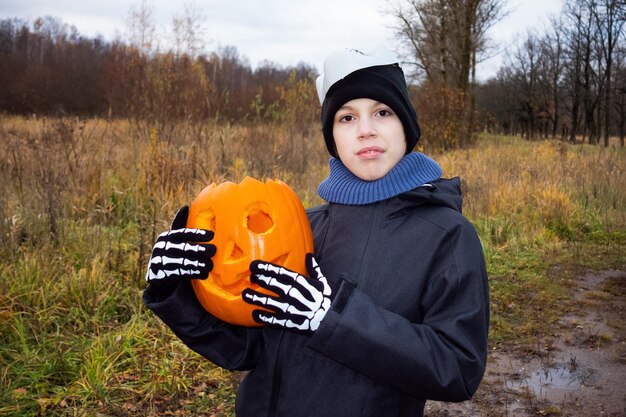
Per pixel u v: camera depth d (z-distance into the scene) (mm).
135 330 4469
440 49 27672
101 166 7348
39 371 3809
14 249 5340
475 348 1571
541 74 49969
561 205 9484
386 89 1762
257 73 52688
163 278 1765
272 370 1780
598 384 4367
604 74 37594
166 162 7371
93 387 3701
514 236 8406
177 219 1930
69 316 4551
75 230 6008
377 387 1657
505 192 9898
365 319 1531
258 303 1571
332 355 1548
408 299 1646
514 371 4605
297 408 1694
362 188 1782
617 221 9672
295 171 9820
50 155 7293
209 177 7297
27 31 58750
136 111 11000
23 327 4211
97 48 58438
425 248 1672
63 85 36812
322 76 1915
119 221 6570
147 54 12617
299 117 14508
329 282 1758
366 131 1752
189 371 4102
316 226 2053
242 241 1878
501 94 58531
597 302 6184
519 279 6934
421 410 1762
